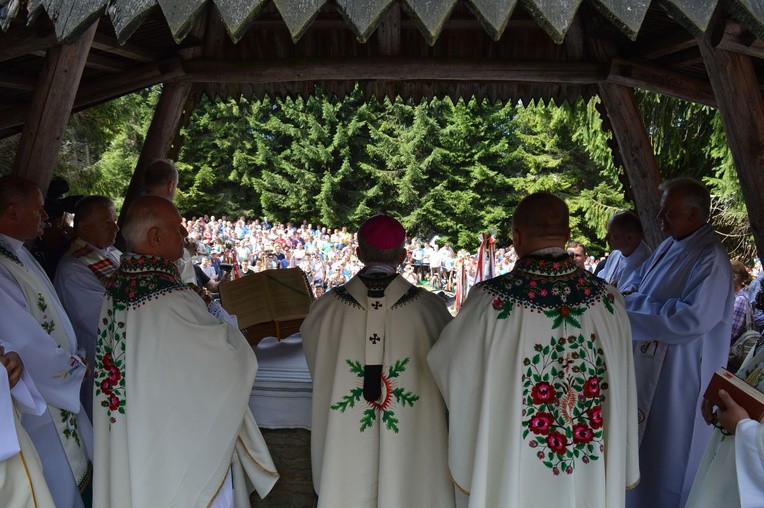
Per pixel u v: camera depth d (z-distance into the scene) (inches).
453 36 162.9
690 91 159.0
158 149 176.7
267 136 1221.1
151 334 86.8
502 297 80.4
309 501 109.3
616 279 144.2
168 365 87.0
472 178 1077.8
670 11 61.8
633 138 172.7
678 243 113.3
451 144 1096.2
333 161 1178.6
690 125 346.0
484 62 162.2
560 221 81.7
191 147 1204.5
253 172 1224.8
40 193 98.7
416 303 91.3
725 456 74.1
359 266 709.3
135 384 86.0
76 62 104.7
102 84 166.2
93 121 462.3
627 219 138.2
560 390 78.4
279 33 164.4
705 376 109.0
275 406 108.2
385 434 88.5
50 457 92.1
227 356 90.2
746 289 164.2
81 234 116.8
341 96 183.6
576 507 78.3
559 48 163.8
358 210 1137.4
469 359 80.5
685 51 148.3
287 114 1176.2
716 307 102.9
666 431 110.9
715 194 369.4
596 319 79.0
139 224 90.0
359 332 90.5
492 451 79.7
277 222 1176.2
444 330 83.4
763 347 77.4
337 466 89.4
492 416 79.7
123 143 984.9
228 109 1185.4
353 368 90.1
